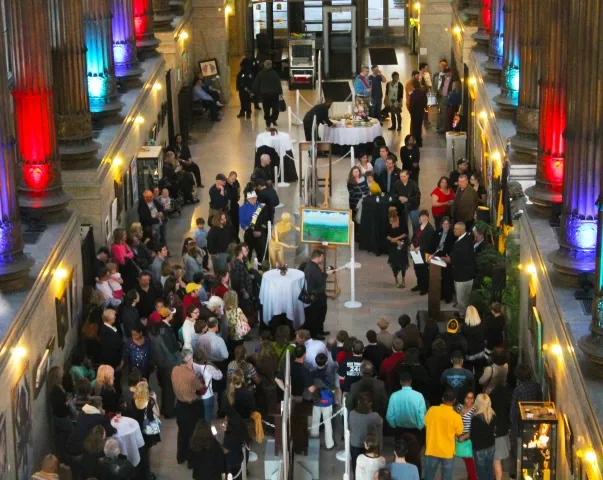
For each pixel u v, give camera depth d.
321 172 29.02
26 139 18.62
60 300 17.48
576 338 14.41
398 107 32.53
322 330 20.53
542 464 14.95
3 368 14.20
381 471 14.01
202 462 15.27
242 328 18.89
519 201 20.25
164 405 18.03
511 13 23.38
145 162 25.00
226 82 36.16
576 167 15.78
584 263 15.91
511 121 23.50
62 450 16.20
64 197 18.88
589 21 15.46
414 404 16.03
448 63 36.78
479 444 15.59
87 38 23.34
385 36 41.25
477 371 17.84
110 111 23.56
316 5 40.19
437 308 20.58
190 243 21.08
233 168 29.89
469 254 20.69
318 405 16.98
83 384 15.65
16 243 16.14
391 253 22.52
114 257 20.61
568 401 14.15
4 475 14.12
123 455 15.06
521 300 18.66
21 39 18.33
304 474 16.50
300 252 23.69
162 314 17.94
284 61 39.44
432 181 28.66
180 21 32.81
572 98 15.82
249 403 16.38
